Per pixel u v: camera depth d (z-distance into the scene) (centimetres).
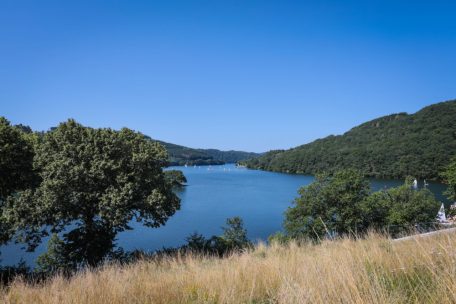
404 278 379
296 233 3234
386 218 3503
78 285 571
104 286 515
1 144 1812
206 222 7181
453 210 3247
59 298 494
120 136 2164
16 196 2055
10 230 1997
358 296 288
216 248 2028
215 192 12488
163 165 2302
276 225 6900
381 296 291
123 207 1956
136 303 444
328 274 364
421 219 3569
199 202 10019
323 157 19350
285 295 346
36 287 667
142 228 6481
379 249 545
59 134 2030
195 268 744
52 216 1969
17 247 4178
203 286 516
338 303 297
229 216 7819
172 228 6512
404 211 3584
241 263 686
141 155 2072
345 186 3331
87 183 1961
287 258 699
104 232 2114
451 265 337
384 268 430
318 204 3281
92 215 2103
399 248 555
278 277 491
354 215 3225
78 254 2042
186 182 16200
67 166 1908
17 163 1903
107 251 2094
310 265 474
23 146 1966
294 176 19338
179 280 598
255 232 6291
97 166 1942
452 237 508
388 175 13450
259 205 9431
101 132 2097
